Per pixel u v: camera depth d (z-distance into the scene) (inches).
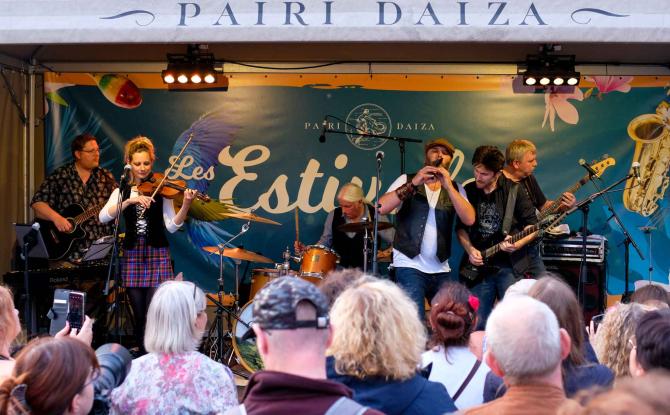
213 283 291.3
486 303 245.3
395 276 241.4
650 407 49.9
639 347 96.9
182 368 114.1
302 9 196.2
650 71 279.7
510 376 81.6
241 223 291.7
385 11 195.3
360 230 251.8
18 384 81.5
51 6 200.5
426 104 286.8
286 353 75.4
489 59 282.2
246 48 279.4
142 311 237.0
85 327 122.9
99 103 286.7
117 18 199.2
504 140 285.3
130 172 241.4
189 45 266.1
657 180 281.3
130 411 112.2
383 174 289.4
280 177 290.8
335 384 74.4
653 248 281.6
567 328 108.3
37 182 283.9
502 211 250.5
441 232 238.4
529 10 193.3
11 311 121.6
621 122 282.0
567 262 270.8
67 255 267.9
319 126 289.6
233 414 73.9
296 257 273.3
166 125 289.4
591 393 58.5
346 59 286.7
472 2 194.2
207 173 290.7
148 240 237.0
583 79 282.8
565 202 253.9
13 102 275.3
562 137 284.2
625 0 192.4
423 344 101.0
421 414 96.4
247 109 289.9
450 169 286.2
